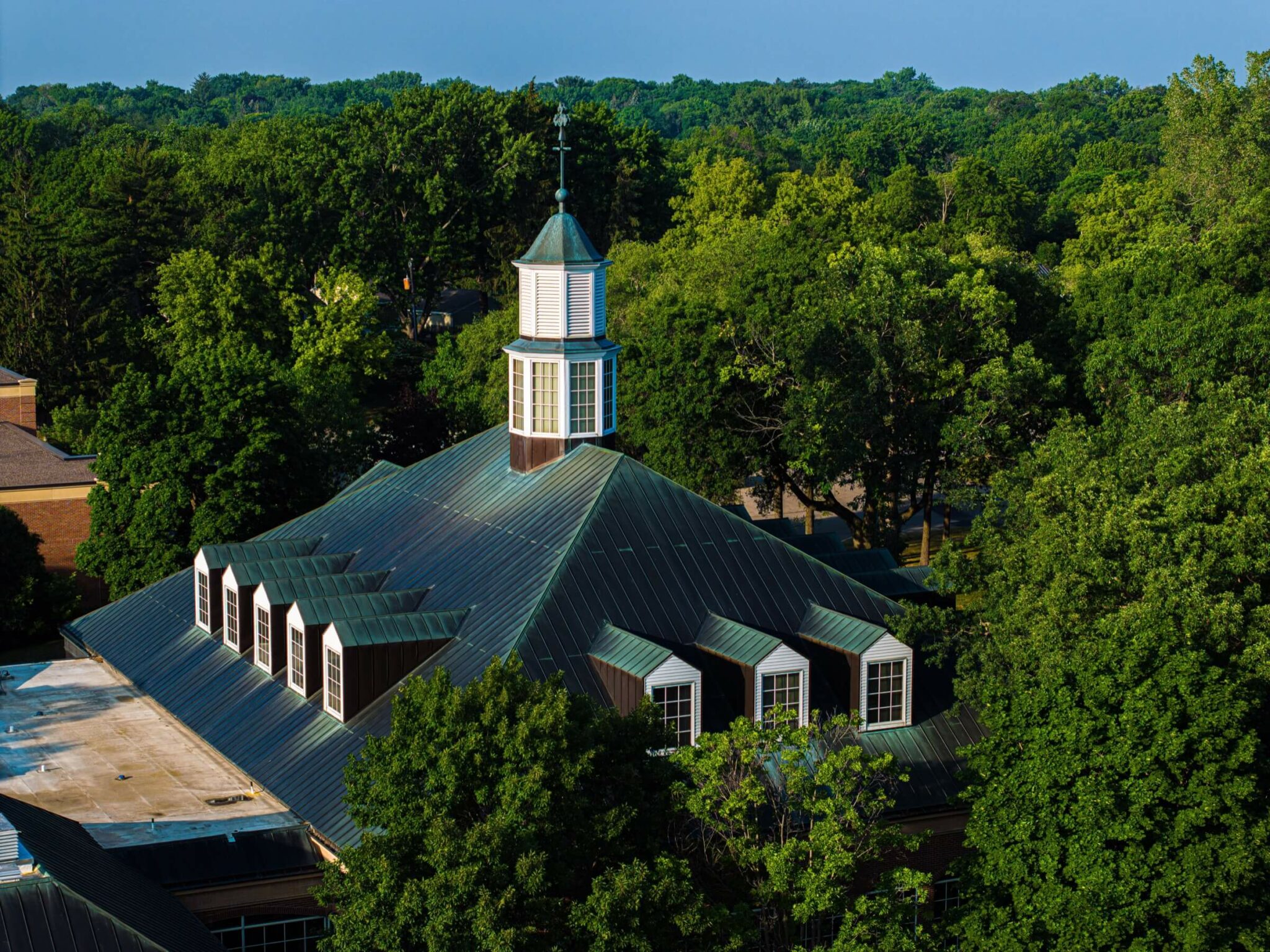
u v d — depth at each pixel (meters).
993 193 177.25
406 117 140.00
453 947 30.86
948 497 70.94
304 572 52.12
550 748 32.81
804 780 35.50
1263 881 36.88
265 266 115.06
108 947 32.22
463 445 57.06
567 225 51.16
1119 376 70.56
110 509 71.12
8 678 54.41
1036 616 43.25
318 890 34.44
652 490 48.34
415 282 142.38
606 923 31.58
